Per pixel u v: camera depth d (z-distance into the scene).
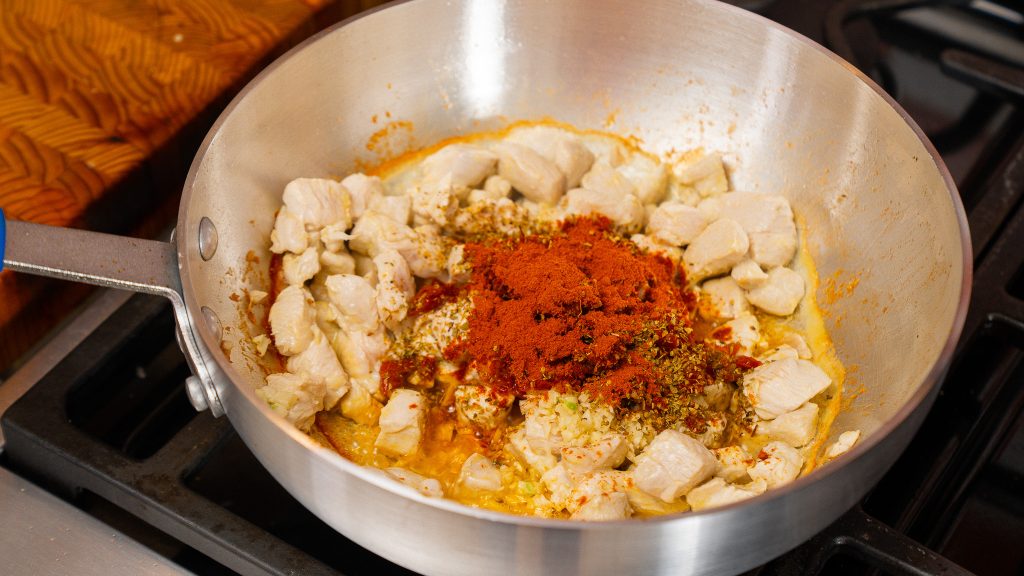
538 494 0.41
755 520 0.33
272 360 0.43
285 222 0.45
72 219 0.45
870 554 0.37
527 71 0.49
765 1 0.54
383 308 0.44
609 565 0.33
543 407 0.41
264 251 0.45
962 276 0.37
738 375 0.44
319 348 0.43
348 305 0.43
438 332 0.44
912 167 0.42
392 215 0.47
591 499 0.39
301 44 0.44
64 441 0.39
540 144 0.50
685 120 0.49
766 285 0.46
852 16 0.54
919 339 0.40
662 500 0.40
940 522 0.40
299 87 0.45
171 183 0.49
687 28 0.47
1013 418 0.43
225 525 0.37
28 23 0.51
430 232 0.47
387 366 0.44
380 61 0.47
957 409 0.43
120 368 0.42
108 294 0.44
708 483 0.39
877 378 0.42
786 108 0.47
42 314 0.45
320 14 0.53
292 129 0.45
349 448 0.42
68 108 0.48
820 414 0.43
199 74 0.50
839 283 0.45
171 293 0.37
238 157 0.43
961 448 0.42
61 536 0.38
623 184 0.49
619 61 0.49
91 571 0.37
